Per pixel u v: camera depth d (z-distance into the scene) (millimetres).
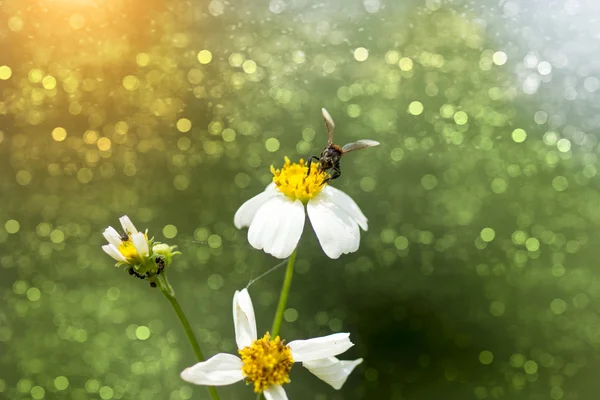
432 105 480
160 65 498
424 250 475
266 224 377
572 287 464
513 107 476
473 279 471
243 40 498
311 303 479
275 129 496
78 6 488
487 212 472
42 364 460
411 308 474
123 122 503
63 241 485
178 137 506
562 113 473
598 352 461
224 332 475
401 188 479
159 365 464
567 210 467
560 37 475
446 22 483
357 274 479
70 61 492
